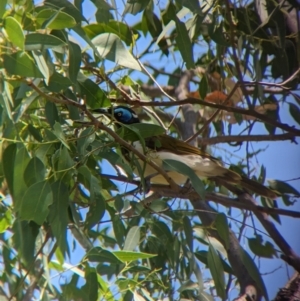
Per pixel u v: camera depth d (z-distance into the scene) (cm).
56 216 483
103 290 523
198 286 595
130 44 660
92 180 519
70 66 508
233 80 818
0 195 512
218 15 727
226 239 567
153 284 645
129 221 663
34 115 554
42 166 477
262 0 754
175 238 620
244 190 779
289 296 636
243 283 663
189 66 623
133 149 538
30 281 494
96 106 562
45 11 488
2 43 461
